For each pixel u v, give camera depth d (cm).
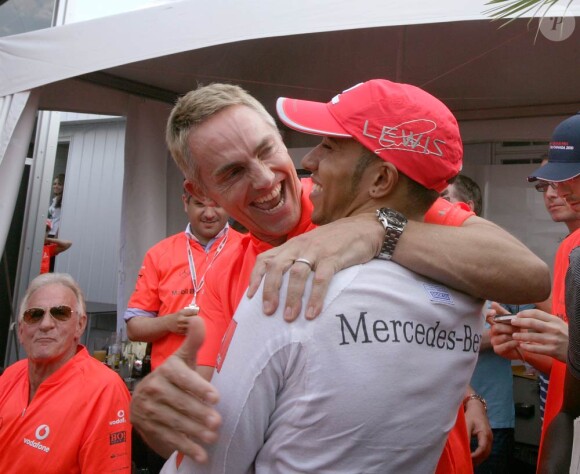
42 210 500
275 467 88
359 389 84
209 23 287
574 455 117
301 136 455
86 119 717
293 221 136
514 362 352
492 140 416
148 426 85
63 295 220
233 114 129
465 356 98
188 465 89
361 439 85
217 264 151
